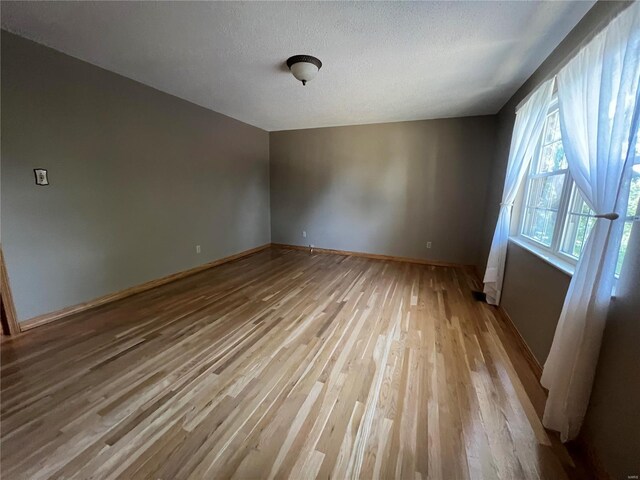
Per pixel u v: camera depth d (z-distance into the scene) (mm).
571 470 1238
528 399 1650
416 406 1575
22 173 2229
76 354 2000
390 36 1994
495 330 2453
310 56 2303
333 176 5148
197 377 1781
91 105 2623
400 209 4766
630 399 1068
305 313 2723
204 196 4086
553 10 1656
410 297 3174
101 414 1479
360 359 1999
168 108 3387
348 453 1289
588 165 1454
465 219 4410
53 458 1242
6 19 1878
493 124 4039
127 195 3035
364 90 3109
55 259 2480
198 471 1196
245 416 1486
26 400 1566
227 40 2086
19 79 2148
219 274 3969
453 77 2703
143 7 1718
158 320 2537
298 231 5633
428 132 4410
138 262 3221
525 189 2707
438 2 1621
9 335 2223
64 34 2061
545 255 2021
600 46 1355
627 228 1312
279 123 4820
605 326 1231
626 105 1140
